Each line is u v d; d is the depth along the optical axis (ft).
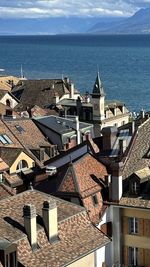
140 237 360.89
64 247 287.28
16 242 268.00
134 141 407.23
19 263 263.70
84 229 305.94
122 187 370.94
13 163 455.22
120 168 366.02
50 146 514.68
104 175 382.42
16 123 533.14
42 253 275.39
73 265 287.07
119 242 365.40
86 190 360.69
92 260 305.32
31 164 472.85
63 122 561.84
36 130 541.75
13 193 377.50
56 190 362.94
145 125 416.26
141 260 361.92
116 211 365.40
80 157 397.80
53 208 285.64
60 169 418.72
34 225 275.80
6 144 495.00
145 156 391.04
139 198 362.94
